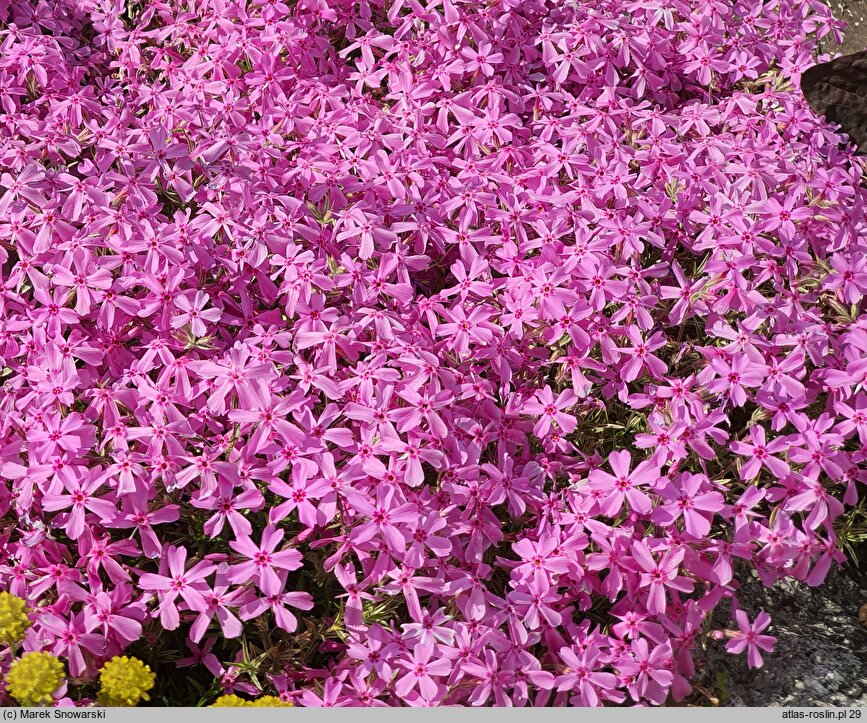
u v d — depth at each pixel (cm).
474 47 63
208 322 54
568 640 52
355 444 51
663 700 50
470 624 50
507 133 59
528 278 55
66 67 62
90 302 53
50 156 57
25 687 47
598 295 55
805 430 53
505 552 54
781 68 66
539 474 53
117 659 48
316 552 52
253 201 56
